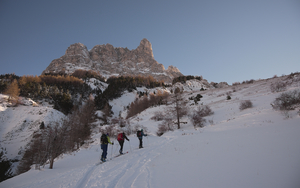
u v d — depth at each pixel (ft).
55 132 29.50
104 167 20.07
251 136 23.50
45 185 16.21
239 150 17.07
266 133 23.81
